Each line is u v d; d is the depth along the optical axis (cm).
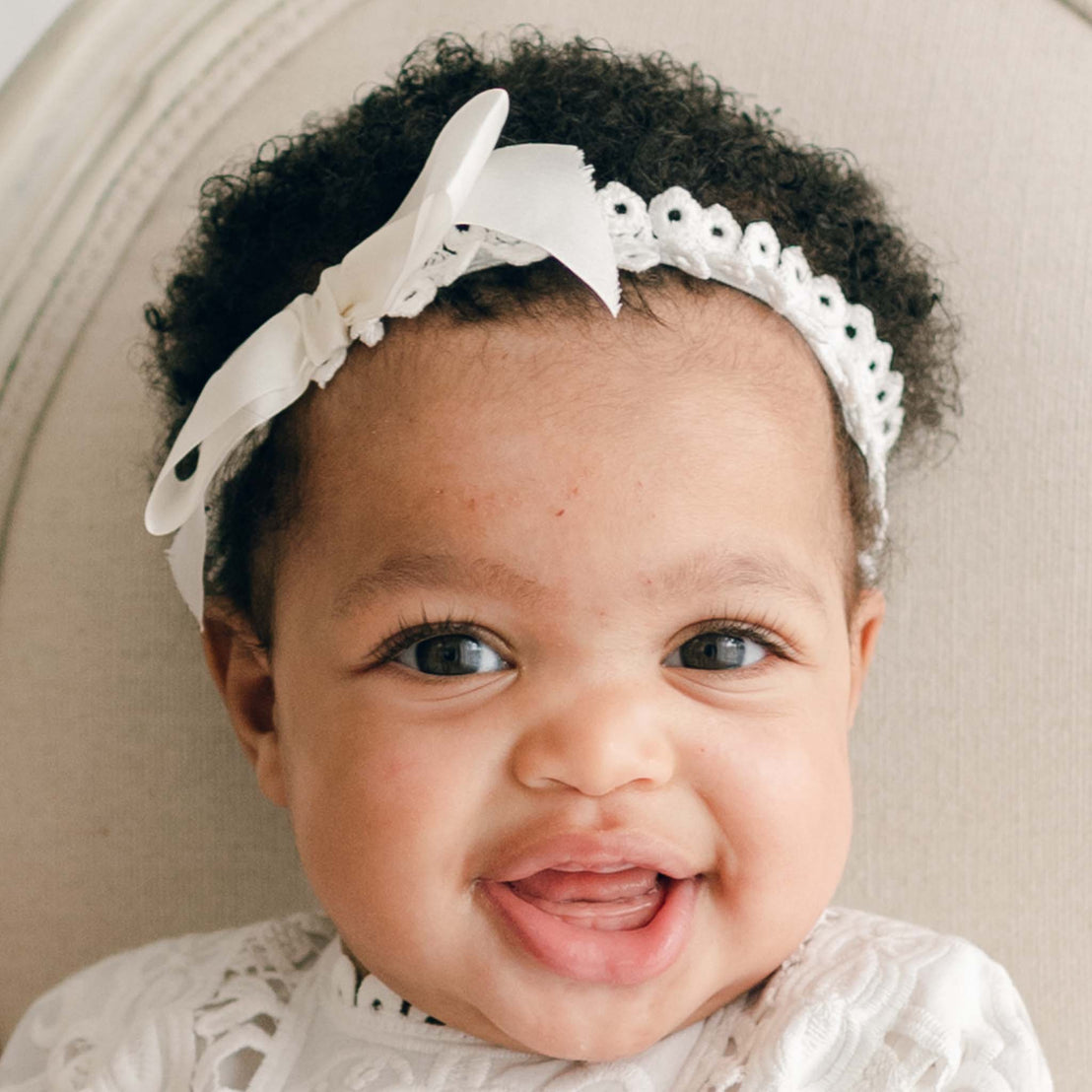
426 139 103
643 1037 91
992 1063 93
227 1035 106
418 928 90
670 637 89
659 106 104
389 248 88
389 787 90
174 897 128
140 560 127
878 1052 92
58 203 125
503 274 90
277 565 100
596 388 88
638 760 86
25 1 129
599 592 86
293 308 94
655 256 92
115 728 127
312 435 95
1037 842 120
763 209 100
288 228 107
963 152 120
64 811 127
